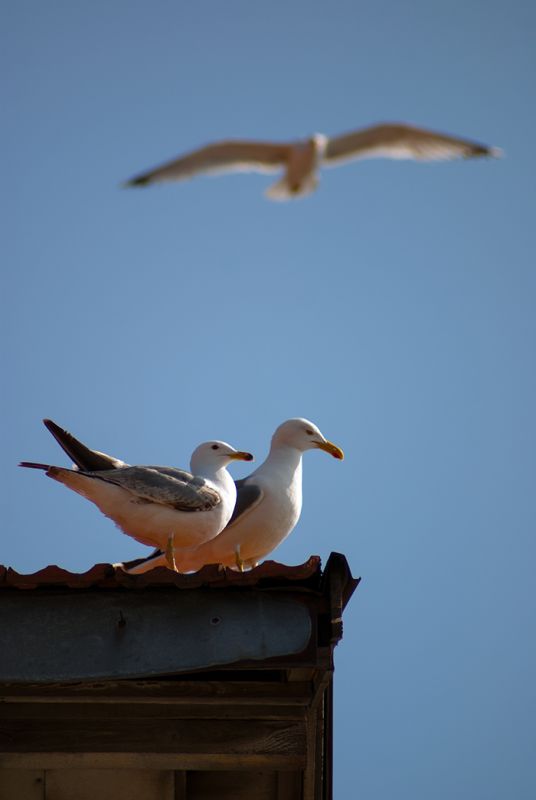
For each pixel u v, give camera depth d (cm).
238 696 1340
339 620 1236
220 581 1273
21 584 1270
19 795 1328
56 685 1327
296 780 1359
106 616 1270
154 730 1338
